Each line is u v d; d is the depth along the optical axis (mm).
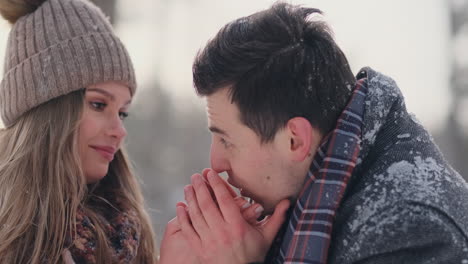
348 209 1261
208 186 1522
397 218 1183
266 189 1409
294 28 1346
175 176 10508
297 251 1253
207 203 1466
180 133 12328
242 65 1323
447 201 1205
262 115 1330
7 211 1551
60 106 1621
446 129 11820
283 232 1459
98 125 1649
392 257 1184
